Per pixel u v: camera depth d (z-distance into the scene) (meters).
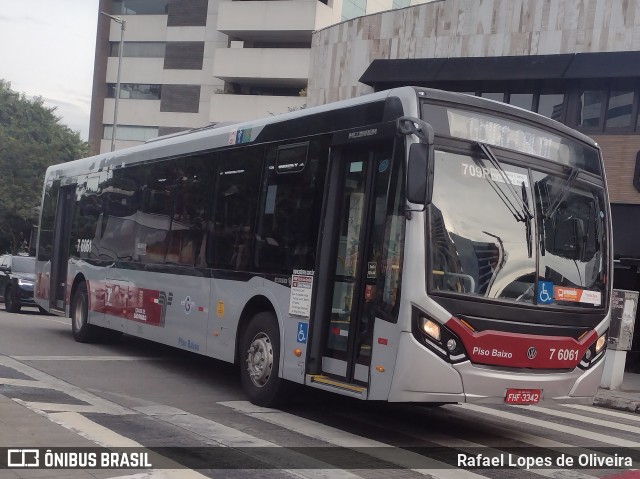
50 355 13.12
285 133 9.66
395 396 7.42
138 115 58.50
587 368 8.38
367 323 7.98
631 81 20.17
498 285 7.77
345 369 8.19
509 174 8.10
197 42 56.75
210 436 7.73
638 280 19.61
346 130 8.53
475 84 22.66
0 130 44.31
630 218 19.88
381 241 7.93
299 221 9.08
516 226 8.01
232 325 10.16
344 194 8.70
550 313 8.02
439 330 7.43
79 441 7.18
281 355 9.04
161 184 12.73
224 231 10.64
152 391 10.32
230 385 11.25
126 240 13.72
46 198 18.28
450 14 23.52
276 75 46.56
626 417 12.02
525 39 22.05
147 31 58.91
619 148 20.17
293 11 46.25
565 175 8.56
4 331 16.47
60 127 48.09
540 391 7.92
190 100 56.75
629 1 20.58
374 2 51.72
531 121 8.43
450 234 7.62
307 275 8.76
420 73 23.09
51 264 17.27
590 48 21.00
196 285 11.14
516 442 8.70
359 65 25.41
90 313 14.92
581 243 8.54
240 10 47.16
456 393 7.48
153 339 12.34
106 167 15.15
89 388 10.18
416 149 7.22
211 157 11.30
